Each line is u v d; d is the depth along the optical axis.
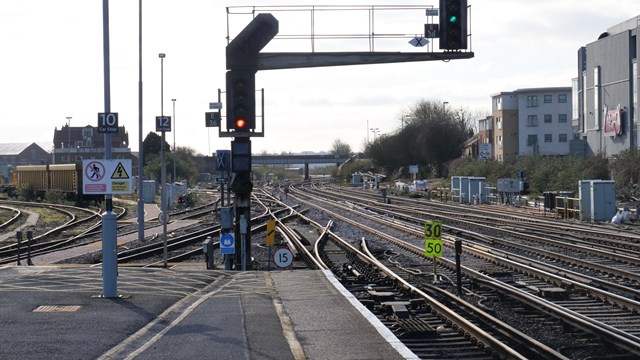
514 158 118.12
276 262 29.38
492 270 29.33
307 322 16.44
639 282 26.23
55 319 16.47
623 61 97.50
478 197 82.62
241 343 14.24
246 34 27.91
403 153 150.00
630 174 72.19
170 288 21.78
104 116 20.28
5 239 51.38
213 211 73.50
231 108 28.66
